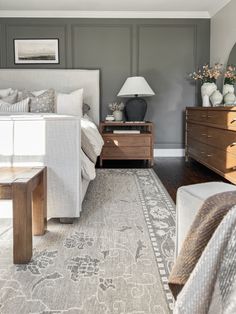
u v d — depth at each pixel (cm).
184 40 480
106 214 224
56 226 200
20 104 374
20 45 470
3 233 188
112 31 476
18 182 145
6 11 461
